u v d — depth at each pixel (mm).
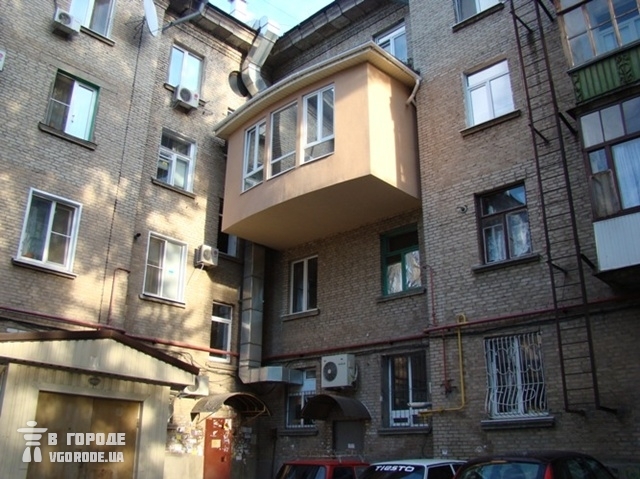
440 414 11867
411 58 15641
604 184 9953
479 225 12641
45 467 10469
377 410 13648
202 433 14734
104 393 11398
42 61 13977
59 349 10711
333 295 15578
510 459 7480
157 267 15445
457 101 13750
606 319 10305
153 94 16516
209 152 17453
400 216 14680
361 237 15453
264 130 15641
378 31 17125
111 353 11438
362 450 13648
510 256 12070
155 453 11891
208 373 15492
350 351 14664
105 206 14242
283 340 16422
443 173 13438
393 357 14016
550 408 10531
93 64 14953
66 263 13297
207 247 16141
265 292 17312
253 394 15906
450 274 12625
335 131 13703
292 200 14102
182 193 16359
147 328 14578
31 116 13453
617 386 9875
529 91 12578
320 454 14414
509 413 11109
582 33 10945
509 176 12336
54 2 14648
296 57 19344
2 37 13391
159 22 16859
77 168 13953
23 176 12969
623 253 9445
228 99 18484
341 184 13266
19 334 10195
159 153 16312
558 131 10984
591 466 8000
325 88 14375
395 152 13648
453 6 14688
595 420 9945
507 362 11438
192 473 14164
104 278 13750
